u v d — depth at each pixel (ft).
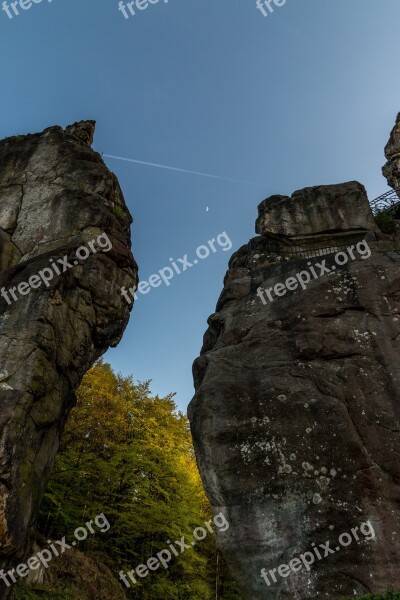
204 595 68.44
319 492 25.04
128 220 52.37
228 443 27.61
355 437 26.89
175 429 75.82
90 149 56.03
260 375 30.81
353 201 44.91
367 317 33.58
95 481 63.62
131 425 71.36
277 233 44.04
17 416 31.35
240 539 24.67
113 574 60.03
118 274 45.21
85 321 40.98
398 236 43.14
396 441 26.96
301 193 47.16
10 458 29.94
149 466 65.92
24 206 48.98
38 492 33.65
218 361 33.19
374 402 28.89
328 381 29.96
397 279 34.94
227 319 37.47
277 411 28.30
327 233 43.57
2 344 34.86
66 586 48.21
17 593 40.09
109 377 80.18
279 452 26.71
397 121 67.10
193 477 76.33
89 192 49.08
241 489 25.96
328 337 32.83
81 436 63.77
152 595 62.13
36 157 54.13
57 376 37.06
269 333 34.27
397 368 30.25
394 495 24.77
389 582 21.80
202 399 29.91
